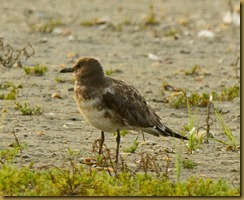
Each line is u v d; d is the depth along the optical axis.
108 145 14.05
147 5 28.78
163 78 19.34
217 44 23.28
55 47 21.98
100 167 12.63
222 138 14.76
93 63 13.51
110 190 11.35
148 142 14.22
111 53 21.80
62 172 11.83
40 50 21.45
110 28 24.78
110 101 13.18
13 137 14.13
